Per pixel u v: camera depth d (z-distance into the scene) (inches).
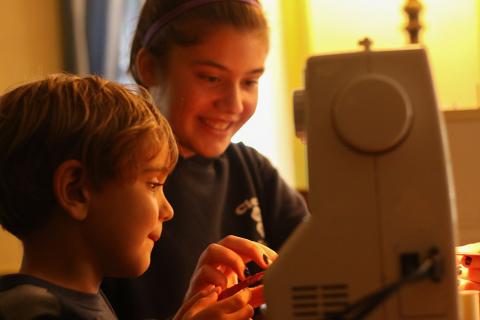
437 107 27.0
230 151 60.1
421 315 26.5
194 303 34.8
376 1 116.4
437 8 115.3
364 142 26.4
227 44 51.6
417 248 26.7
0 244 108.7
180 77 52.7
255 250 41.0
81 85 37.4
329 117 27.2
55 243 36.4
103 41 118.6
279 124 123.7
